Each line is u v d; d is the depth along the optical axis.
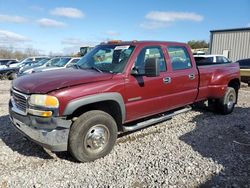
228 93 6.89
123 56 4.57
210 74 6.41
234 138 5.19
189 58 5.84
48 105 3.58
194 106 7.46
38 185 3.35
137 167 3.86
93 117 3.91
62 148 3.76
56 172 3.69
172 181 3.48
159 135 5.27
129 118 4.53
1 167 3.81
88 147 3.97
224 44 28.89
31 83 3.93
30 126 3.77
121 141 4.91
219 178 3.57
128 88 4.34
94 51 5.21
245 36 27.14
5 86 14.76
